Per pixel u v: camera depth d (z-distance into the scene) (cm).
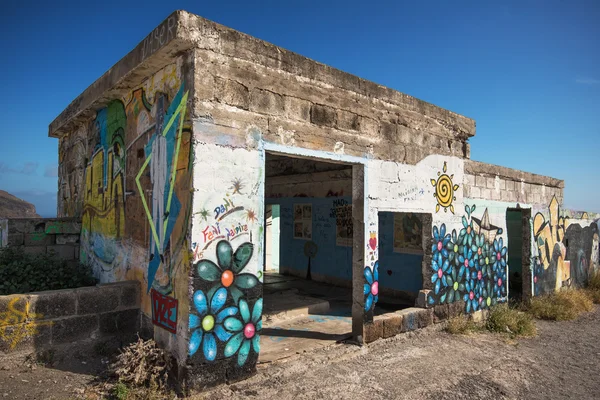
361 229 562
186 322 395
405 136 629
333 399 409
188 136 406
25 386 390
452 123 718
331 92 527
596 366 574
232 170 425
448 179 708
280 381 437
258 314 443
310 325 639
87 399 374
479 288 771
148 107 493
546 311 859
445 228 698
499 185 848
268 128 457
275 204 1208
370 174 570
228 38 428
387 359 529
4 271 573
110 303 487
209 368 405
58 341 456
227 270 418
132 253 531
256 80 449
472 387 468
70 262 753
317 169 1028
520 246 1179
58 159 961
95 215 680
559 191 1085
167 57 433
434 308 670
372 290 565
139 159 516
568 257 1127
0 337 425
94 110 663
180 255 412
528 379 510
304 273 1080
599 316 893
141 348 416
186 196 406
